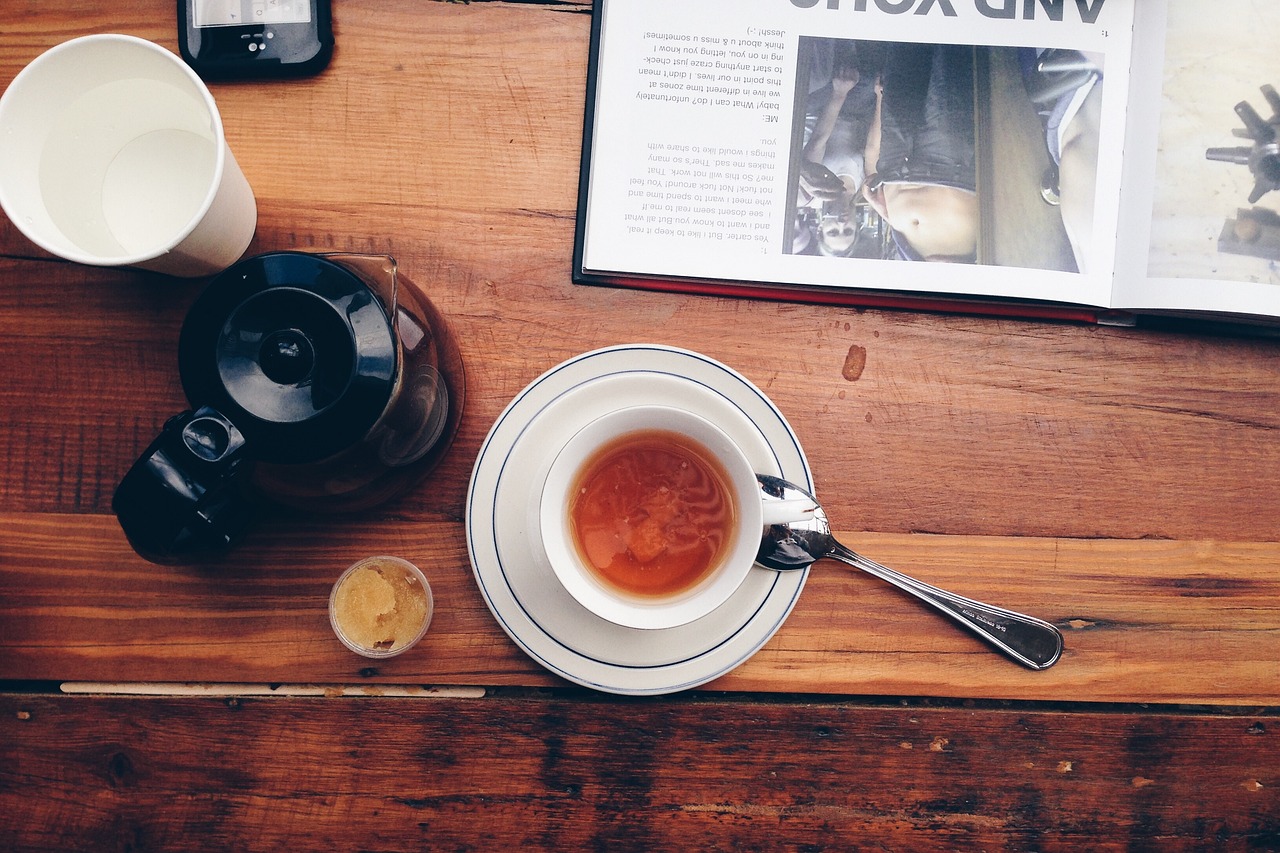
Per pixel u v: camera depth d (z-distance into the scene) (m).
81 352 0.47
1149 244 0.47
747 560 0.41
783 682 0.48
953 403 0.48
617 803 0.48
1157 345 0.48
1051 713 0.48
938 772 0.48
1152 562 0.48
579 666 0.45
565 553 0.42
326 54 0.46
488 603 0.45
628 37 0.47
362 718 0.47
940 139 0.47
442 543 0.47
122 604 0.47
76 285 0.47
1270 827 0.48
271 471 0.41
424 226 0.47
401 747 0.47
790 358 0.48
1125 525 0.48
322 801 0.47
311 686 0.47
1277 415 0.49
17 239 0.46
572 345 0.47
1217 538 0.49
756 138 0.47
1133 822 0.48
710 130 0.47
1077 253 0.47
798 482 0.46
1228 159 0.47
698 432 0.42
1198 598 0.49
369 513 0.47
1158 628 0.48
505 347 0.47
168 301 0.47
